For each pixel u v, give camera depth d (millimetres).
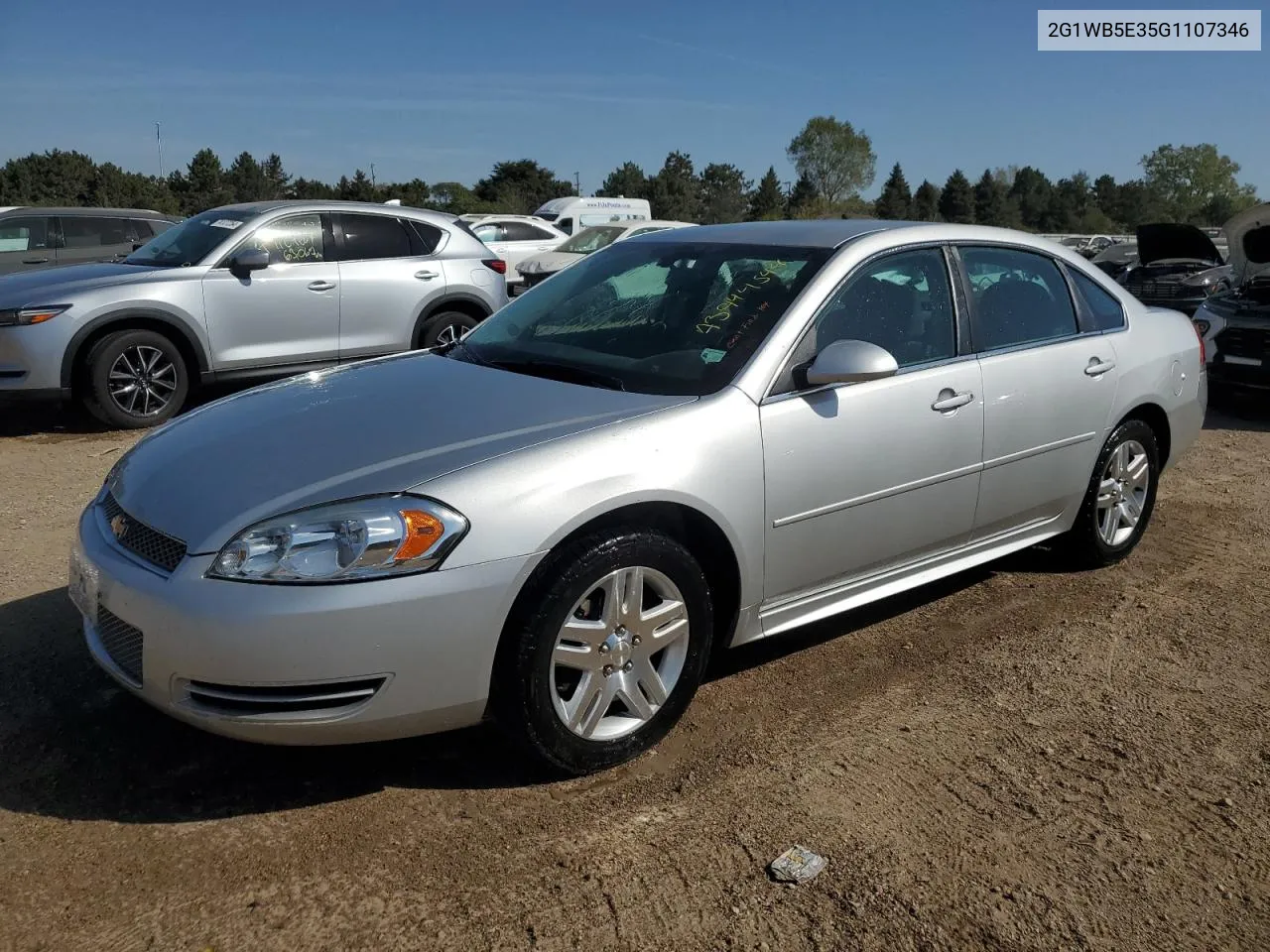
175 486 2926
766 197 81188
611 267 4203
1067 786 3039
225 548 2646
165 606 2641
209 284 7949
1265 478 6609
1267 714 3504
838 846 2721
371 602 2605
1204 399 5176
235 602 2580
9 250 12281
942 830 2807
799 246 3805
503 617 2754
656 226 16484
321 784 2969
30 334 7254
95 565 2898
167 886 2527
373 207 9047
